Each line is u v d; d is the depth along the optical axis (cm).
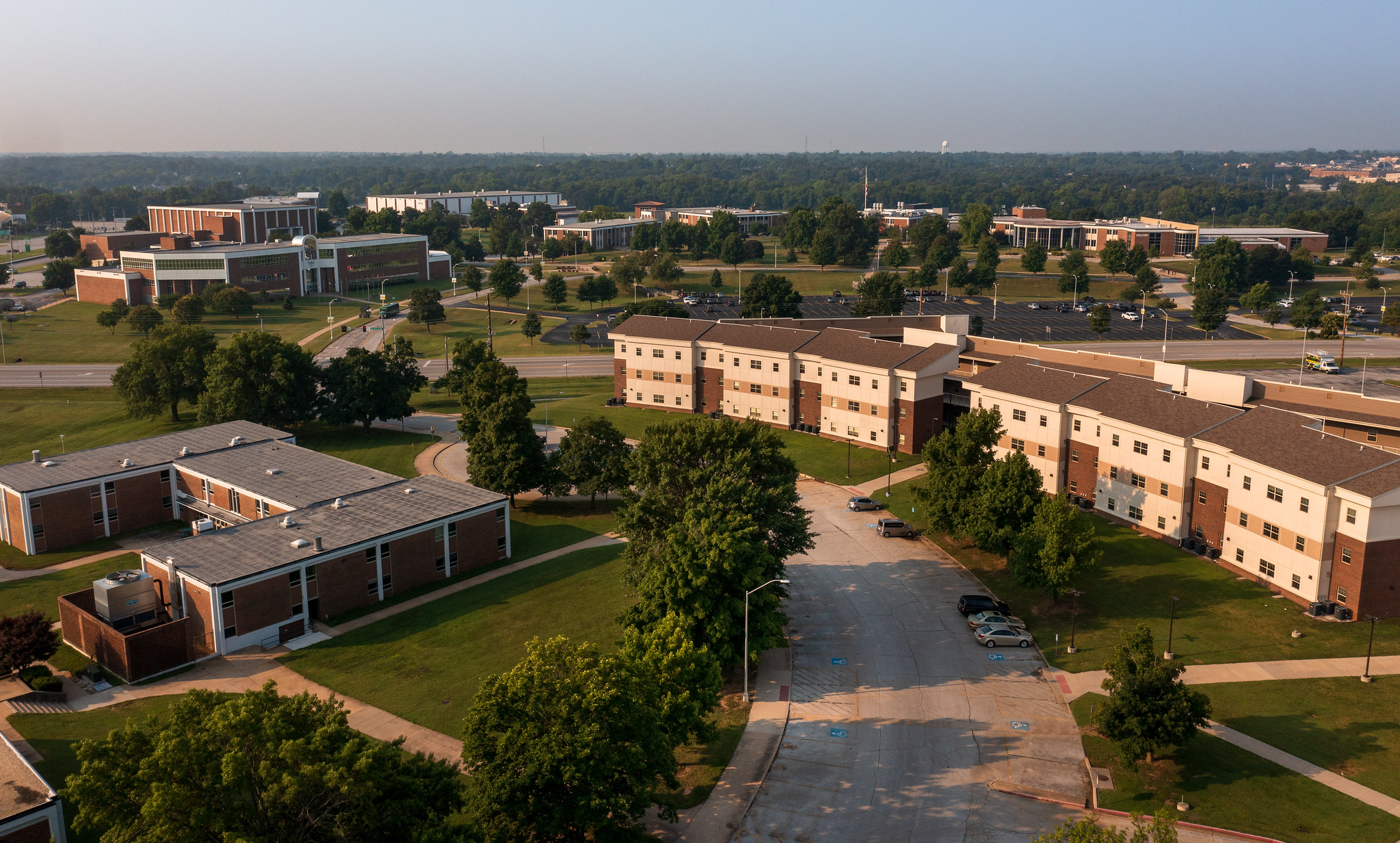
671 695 5316
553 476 10231
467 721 4691
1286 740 5750
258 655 7138
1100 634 7225
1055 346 19525
